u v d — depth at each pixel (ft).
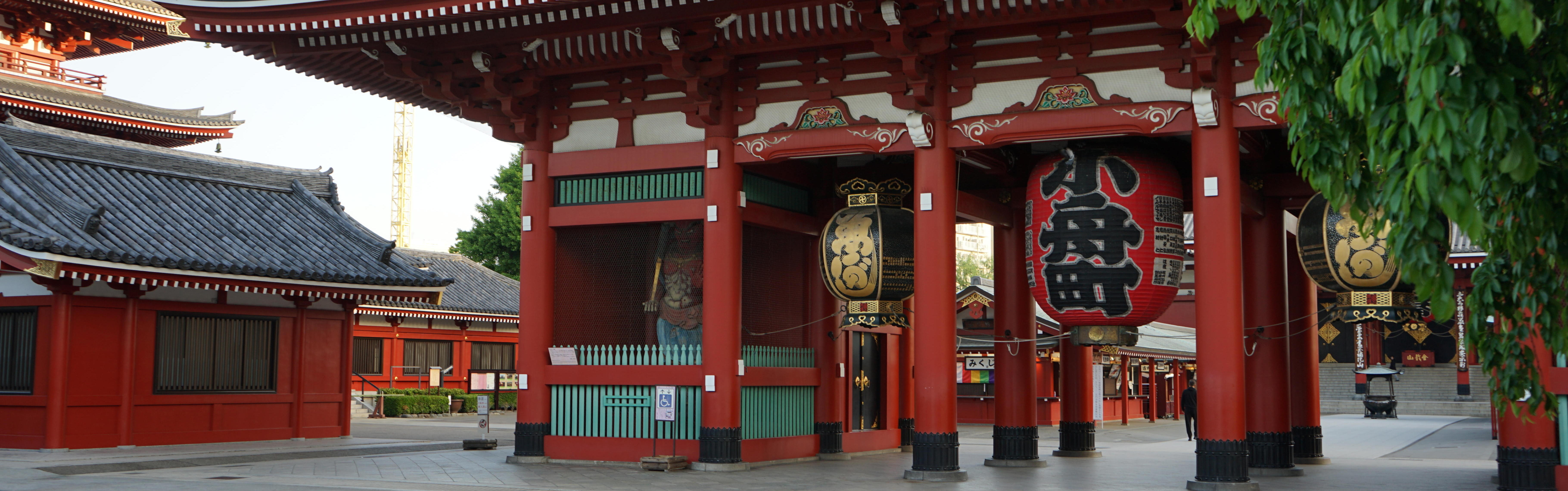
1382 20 22.43
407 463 67.46
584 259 68.39
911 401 82.64
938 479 57.57
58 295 72.33
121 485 53.88
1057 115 56.34
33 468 60.64
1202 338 53.26
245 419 83.87
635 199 66.23
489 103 68.64
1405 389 193.67
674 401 62.44
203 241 82.02
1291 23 26.96
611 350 66.69
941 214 58.39
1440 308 23.38
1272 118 52.49
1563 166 25.75
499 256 221.25
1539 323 27.27
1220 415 52.49
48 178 81.05
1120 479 60.75
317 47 62.03
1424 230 23.52
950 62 59.36
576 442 66.44
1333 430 132.77
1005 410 71.00
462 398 159.22
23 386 73.87
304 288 83.15
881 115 60.54
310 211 97.66
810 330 74.13
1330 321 61.31
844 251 61.41
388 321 156.66
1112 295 55.57
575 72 64.90
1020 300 72.28
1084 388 78.69
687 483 56.13
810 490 53.98
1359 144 26.48
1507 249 26.89
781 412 69.26
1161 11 51.34
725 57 60.80
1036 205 57.77
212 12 59.77
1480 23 23.91
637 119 66.39
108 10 162.20
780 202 69.87
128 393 75.61
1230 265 52.70
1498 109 22.07
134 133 173.27
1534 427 51.29
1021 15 53.88
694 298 66.23
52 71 163.94
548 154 68.23
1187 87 54.19
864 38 57.41
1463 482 61.72
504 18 58.80
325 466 65.00
